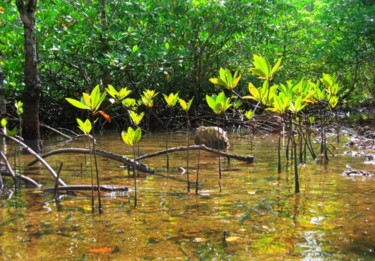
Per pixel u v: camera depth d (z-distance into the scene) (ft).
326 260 7.14
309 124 24.39
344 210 9.96
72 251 7.62
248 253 7.47
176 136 29.63
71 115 36.19
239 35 41.86
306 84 14.25
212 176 14.34
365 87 56.54
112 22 35.14
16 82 30.07
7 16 30.35
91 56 34.47
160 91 37.32
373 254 7.36
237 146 22.77
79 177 14.32
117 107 35.22
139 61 32.48
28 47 23.62
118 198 11.41
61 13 31.89
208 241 8.06
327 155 18.61
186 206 10.49
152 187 12.70
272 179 13.73
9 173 13.05
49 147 23.88
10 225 9.10
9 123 31.07
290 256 7.31
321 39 48.19
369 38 42.98
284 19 46.65
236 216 9.61
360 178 13.69
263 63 11.53
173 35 36.83
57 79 36.42
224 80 12.23
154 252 7.54
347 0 44.19
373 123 33.55
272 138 26.40
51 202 11.05
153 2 35.83
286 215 9.64
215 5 36.19
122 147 23.08
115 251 7.60
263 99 11.91
